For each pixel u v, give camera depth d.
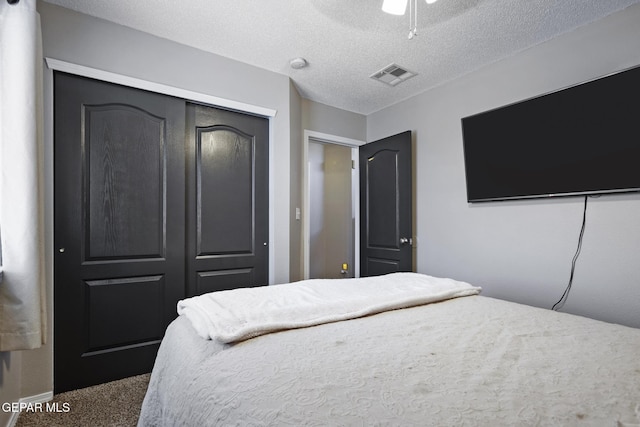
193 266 2.34
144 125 2.14
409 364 0.79
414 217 3.12
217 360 0.83
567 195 2.03
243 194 2.57
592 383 0.70
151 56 2.13
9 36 1.41
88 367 1.94
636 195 1.80
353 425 0.55
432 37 2.15
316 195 4.74
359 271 3.62
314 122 3.28
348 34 2.12
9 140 1.39
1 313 1.34
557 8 1.86
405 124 3.23
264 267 2.65
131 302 2.08
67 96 1.90
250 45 2.26
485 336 1.00
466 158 2.60
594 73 1.98
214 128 2.46
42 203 1.55
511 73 2.39
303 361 0.80
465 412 0.59
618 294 1.86
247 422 0.60
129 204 2.08
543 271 2.20
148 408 1.08
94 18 1.96
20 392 1.70
